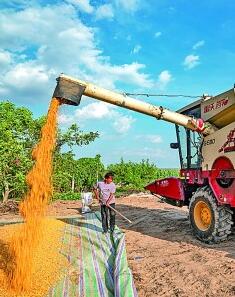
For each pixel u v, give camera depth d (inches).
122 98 312.3
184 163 392.2
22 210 255.1
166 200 429.4
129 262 275.0
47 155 269.4
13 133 629.6
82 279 240.4
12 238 298.4
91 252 303.4
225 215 316.2
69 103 293.9
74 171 936.3
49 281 235.1
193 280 223.5
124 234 362.9
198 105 359.6
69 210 585.6
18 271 228.8
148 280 232.7
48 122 279.6
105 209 374.0
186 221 436.5
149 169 1127.6
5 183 626.8
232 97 310.3
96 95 303.0
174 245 319.6
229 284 211.3
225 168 315.6
